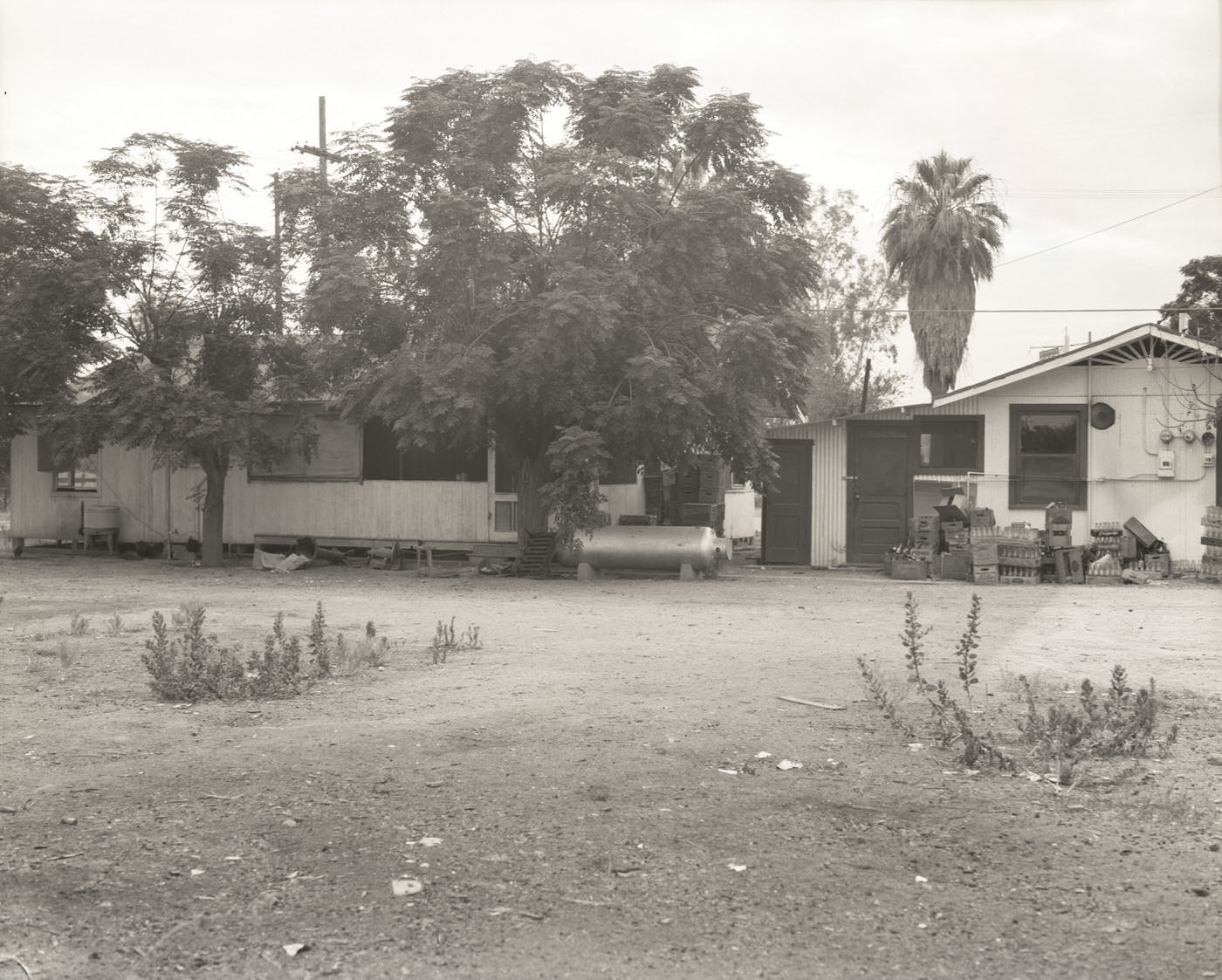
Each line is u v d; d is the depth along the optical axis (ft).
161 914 14.93
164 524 82.12
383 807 19.15
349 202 65.46
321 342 69.15
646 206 62.34
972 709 27.02
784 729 24.79
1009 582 65.57
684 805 19.29
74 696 28.96
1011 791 20.30
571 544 65.92
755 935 14.23
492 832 17.92
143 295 70.90
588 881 15.94
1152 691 25.32
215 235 70.38
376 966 13.44
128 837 17.78
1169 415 71.77
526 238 64.54
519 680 31.01
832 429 75.92
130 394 68.23
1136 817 18.89
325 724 25.40
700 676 31.58
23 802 19.57
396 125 64.85
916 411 74.54
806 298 72.23
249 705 27.71
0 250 70.03
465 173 63.98
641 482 84.33
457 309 64.03
